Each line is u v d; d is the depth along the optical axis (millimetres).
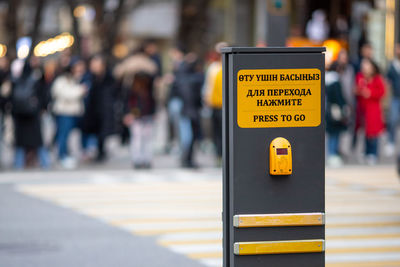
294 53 7148
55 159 25094
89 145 25797
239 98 7094
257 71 7105
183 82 22125
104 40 41594
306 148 7180
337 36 36438
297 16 38531
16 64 21953
